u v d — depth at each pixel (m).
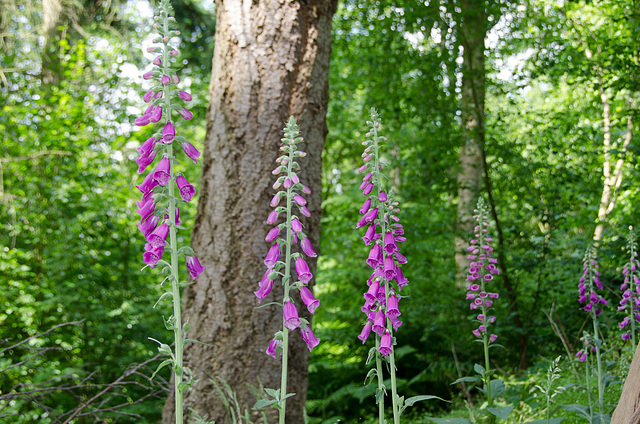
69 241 8.72
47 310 8.34
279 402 2.15
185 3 14.48
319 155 4.73
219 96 4.67
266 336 4.34
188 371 2.00
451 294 9.75
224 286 4.39
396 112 11.04
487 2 9.75
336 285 12.12
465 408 6.18
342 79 12.95
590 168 10.26
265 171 4.50
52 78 11.29
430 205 11.28
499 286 9.18
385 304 2.43
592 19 11.98
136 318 8.53
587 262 3.91
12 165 9.22
